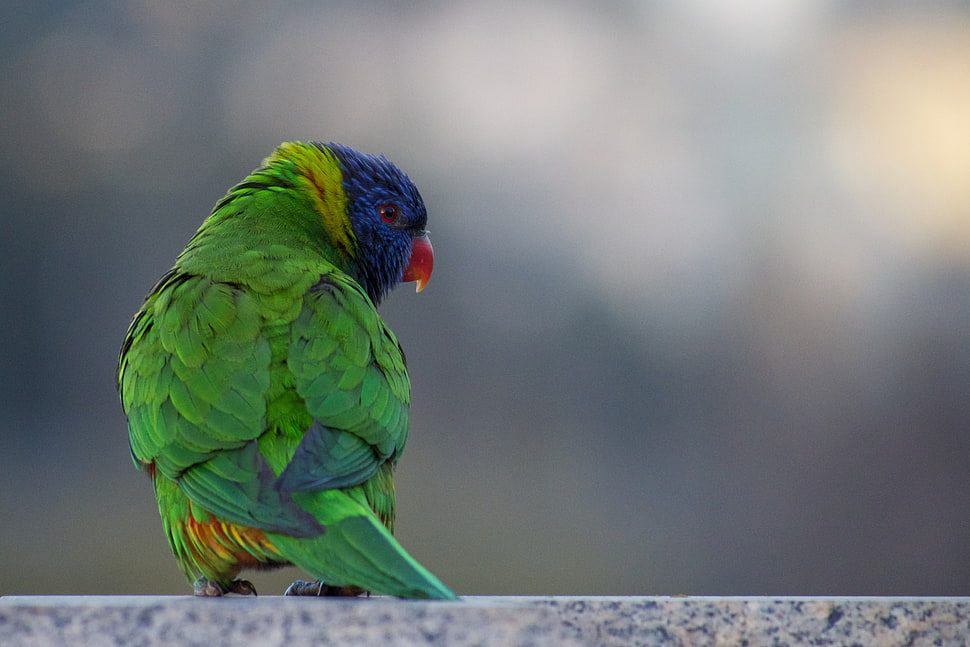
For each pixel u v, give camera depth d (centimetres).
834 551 1802
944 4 1955
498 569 1534
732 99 2012
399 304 1969
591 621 290
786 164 1981
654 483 1891
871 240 1934
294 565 366
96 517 1673
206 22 2088
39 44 2022
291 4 2127
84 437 1936
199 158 2070
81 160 2008
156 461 372
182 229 2052
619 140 2053
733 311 1959
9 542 1559
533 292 2008
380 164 516
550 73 2086
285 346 377
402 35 2128
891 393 1884
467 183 2058
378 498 385
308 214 478
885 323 1903
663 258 2000
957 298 1892
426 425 1931
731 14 2011
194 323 384
